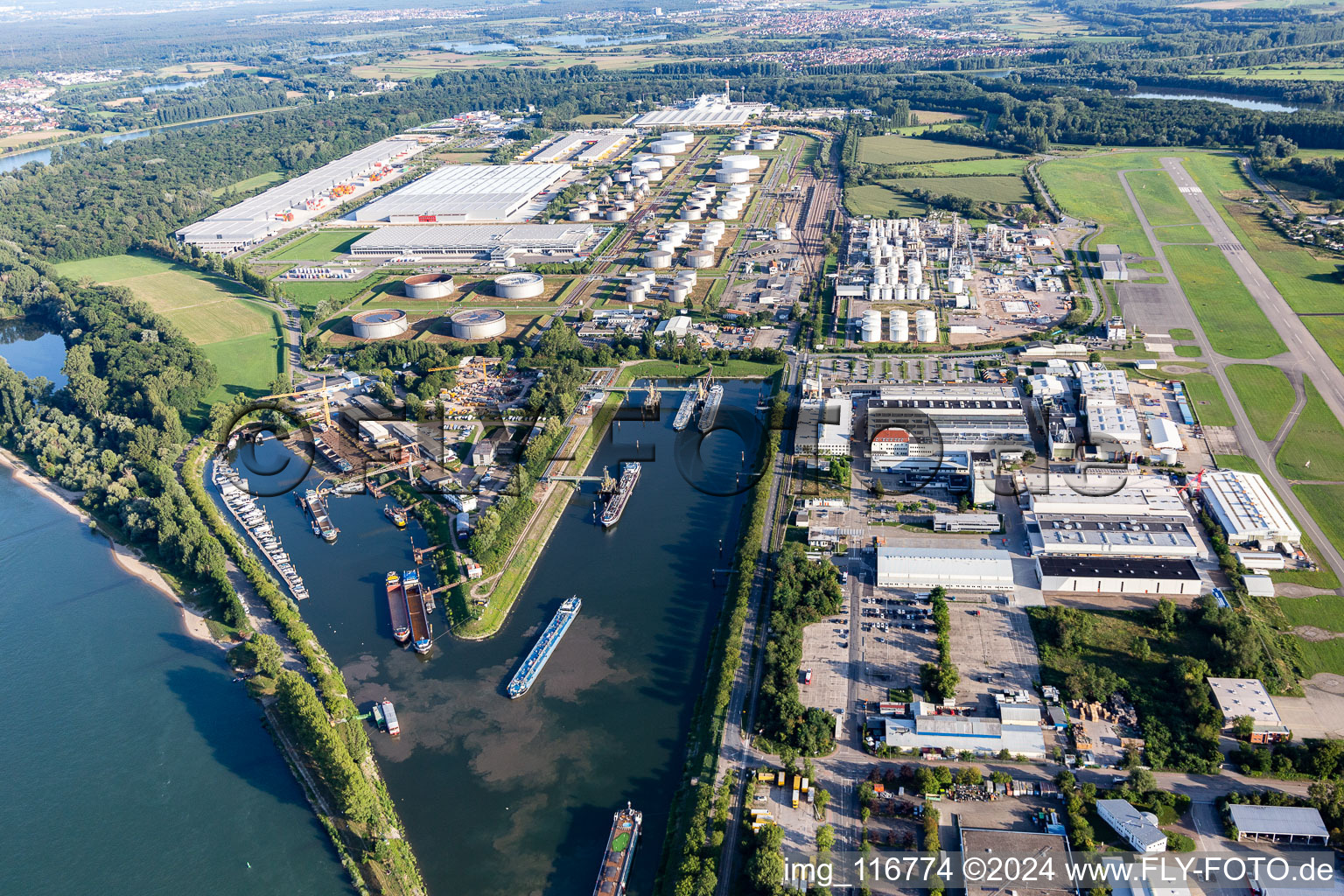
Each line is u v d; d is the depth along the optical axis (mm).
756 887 199500
